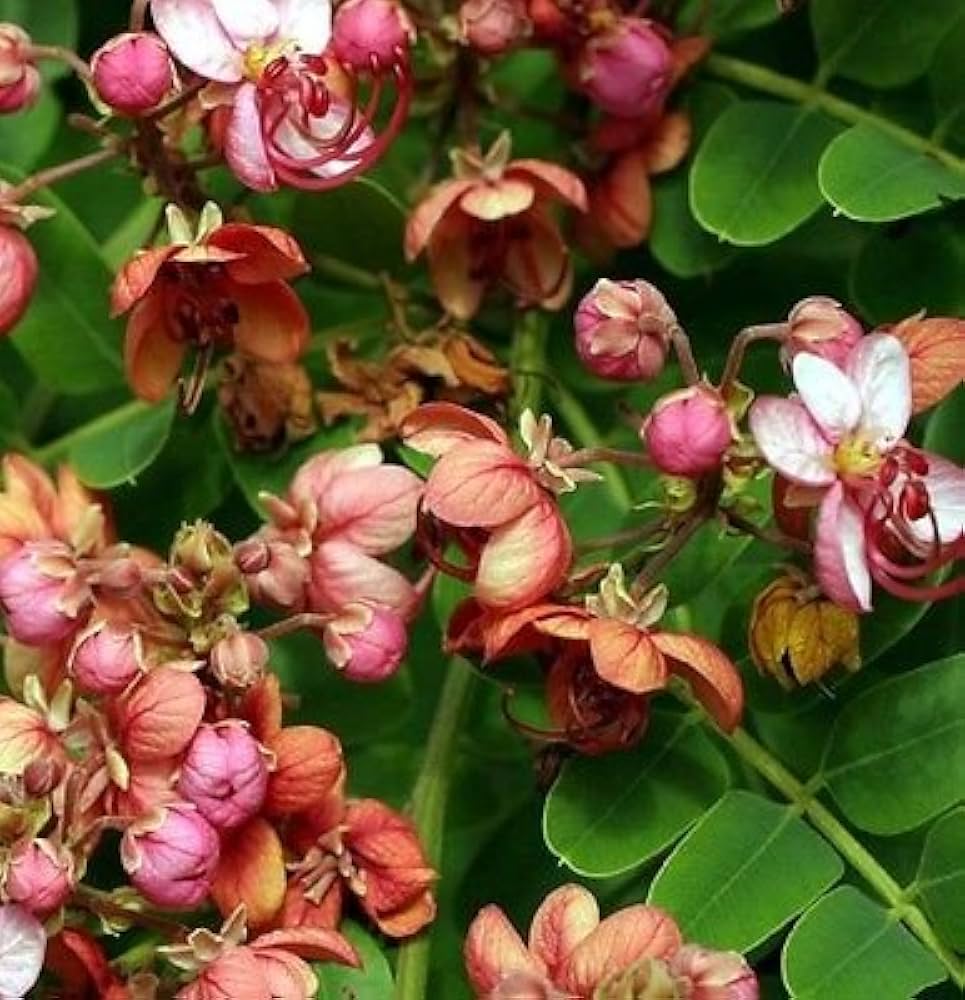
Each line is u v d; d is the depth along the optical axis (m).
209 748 0.50
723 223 0.54
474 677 0.53
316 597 0.52
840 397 0.50
